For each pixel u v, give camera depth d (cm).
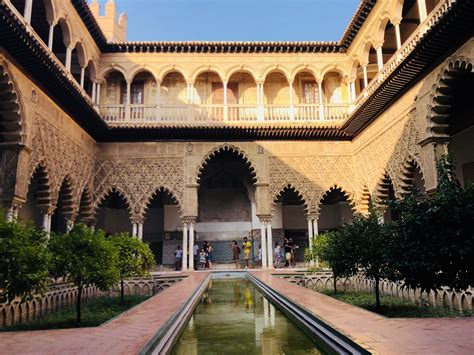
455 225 392
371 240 725
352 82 1545
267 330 440
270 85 1669
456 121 1223
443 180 448
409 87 1108
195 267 1600
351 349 310
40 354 319
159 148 1506
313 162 1538
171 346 358
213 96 1658
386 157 1264
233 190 1814
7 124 930
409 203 439
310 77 1680
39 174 1078
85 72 1557
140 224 1457
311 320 433
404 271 434
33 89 991
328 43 1539
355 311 461
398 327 380
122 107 1490
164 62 1536
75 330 407
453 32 841
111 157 1489
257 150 1529
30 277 517
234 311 585
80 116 1268
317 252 1122
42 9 1166
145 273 1024
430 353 295
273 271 1291
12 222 543
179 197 1475
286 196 1839
